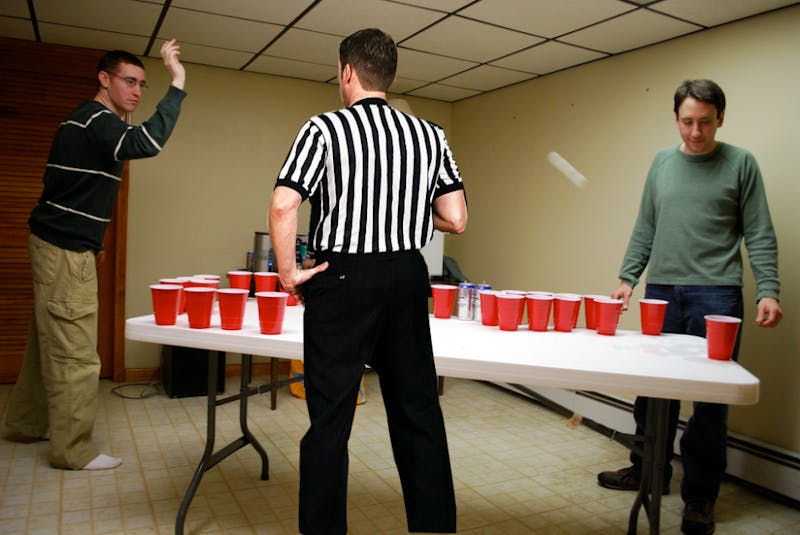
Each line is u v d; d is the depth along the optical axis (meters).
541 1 2.73
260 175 4.32
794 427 2.62
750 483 2.69
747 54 2.81
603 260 3.56
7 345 3.82
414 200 1.49
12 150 3.75
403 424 1.52
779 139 2.69
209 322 1.84
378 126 1.46
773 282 2.23
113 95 2.57
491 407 3.81
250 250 4.33
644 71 3.31
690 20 2.87
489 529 2.21
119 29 3.40
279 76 4.34
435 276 4.36
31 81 3.74
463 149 4.84
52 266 2.45
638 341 1.91
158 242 4.08
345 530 1.49
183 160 4.11
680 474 2.82
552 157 3.62
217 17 3.14
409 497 1.52
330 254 1.44
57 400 2.52
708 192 2.33
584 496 2.51
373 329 1.46
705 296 2.33
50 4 3.03
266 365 4.46
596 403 3.45
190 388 3.76
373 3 2.86
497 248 4.43
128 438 3.01
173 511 2.24
